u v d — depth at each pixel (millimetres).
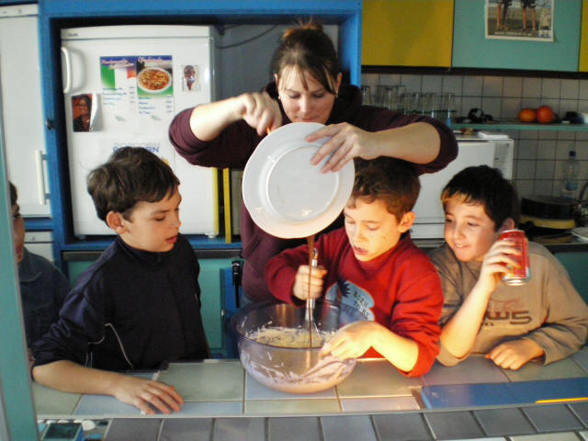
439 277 1127
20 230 1226
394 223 1045
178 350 1119
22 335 588
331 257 1199
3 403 561
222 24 2613
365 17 2410
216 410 806
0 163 549
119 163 1033
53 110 2225
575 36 2529
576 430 751
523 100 2928
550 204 2521
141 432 744
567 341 1017
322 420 772
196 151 1097
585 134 2977
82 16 2176
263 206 807
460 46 2477
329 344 832
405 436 738
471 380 900
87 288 1015
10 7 2195
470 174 1163
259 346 837
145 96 2244
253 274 1354
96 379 862
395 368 938
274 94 1296
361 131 819
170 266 1129
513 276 935
